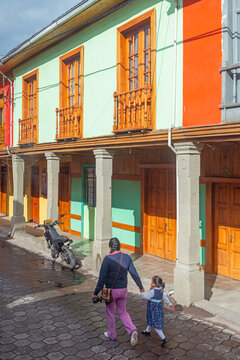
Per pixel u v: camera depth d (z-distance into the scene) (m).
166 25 6.96
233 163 7.74
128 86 8.29
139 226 10.32
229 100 5.93
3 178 20.03
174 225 9.34
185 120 6.58
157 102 7.17
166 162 9.38
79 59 9.92
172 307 5.05
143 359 4.65
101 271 4.92
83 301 6.72
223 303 6.51
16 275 8.43
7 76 13.97
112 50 8.43
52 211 10.69
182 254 6.54
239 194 7.82
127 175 10.70
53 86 10.81
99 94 8.88
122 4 7.60
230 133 5.67
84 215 12.73
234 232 7.93
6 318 5.93
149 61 7.52
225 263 8.12
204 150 8.33
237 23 5.95
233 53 5.97
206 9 6.19
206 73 6.20
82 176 12.71
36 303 6.61
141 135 7.39
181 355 4.76
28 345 5.00
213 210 8.32
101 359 4.64
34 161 15.66
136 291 7.32
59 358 4.66
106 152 8.60
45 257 10.23
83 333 5.39
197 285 6.47
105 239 8.53
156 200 9.92
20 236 12.66
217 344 5.06
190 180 6.46
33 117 11.86
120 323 5.78
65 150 10.18
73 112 9.82
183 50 6.59
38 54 11.52
